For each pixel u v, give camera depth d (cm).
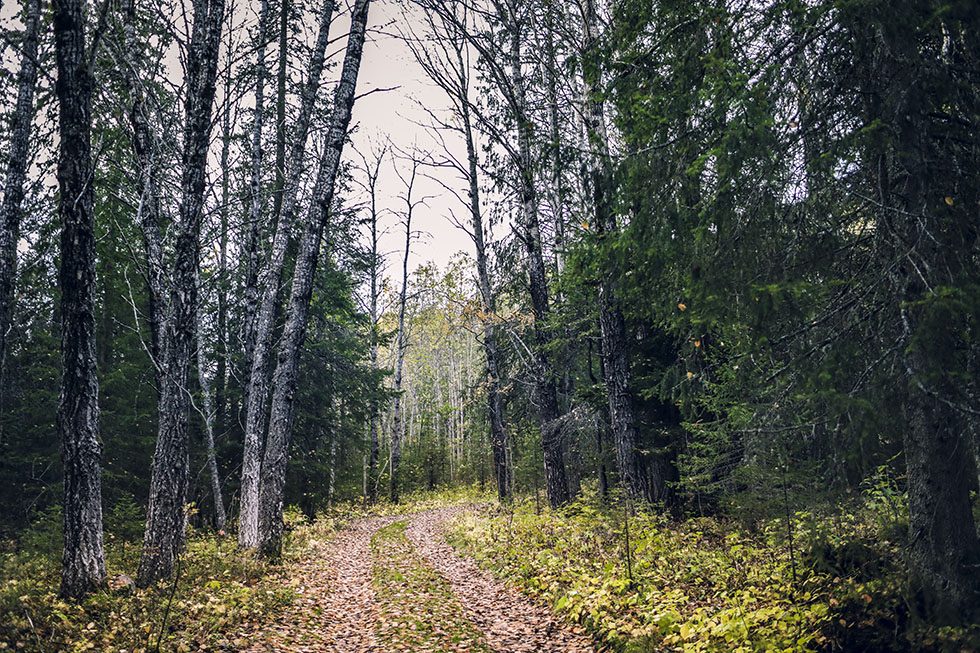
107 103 1088
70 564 771
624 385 1368
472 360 5256
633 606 747
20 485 1555
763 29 563
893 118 494
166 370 963
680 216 604
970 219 485
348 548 1667
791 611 598
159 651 627
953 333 475
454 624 792
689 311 636
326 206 1365
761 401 623
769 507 835
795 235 568
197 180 991
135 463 1775
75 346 791
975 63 492
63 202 795
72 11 812
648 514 1210
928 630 509
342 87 1368
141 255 1347
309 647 718
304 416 2253
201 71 991
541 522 1423
